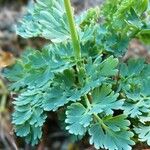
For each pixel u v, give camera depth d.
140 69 0.25
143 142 0.25
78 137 0.25
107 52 0.25
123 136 0.23
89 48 0.25
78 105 0.23
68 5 0.23
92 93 0.24
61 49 0.24
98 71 0.23
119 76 0.25
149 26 0.25
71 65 0.24
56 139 0.27
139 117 0.23
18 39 0.34
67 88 0.24
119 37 0.25
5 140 0.27
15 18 0.35
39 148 0.27
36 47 0.33
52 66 0.24
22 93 0.25
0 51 0.33
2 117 0.29
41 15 0.25
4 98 0.30
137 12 0.25
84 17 0.26
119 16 0.25
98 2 0.35
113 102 0.23
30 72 0.24
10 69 0.29
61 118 0.26
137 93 0.24
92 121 0.23
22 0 0.38
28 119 0.25
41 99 0.25
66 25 0.25
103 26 0.25
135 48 0.33
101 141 0.22
